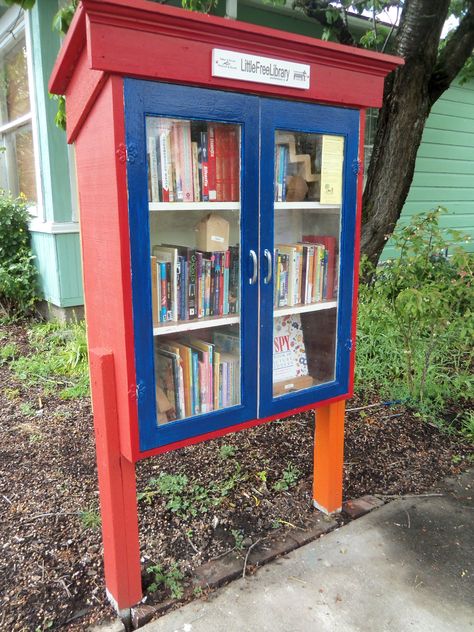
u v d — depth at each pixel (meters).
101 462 1.87
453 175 8.24
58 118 3.25
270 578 2.11
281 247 2.13
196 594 2.02
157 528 2.38
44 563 2.15
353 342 2.33
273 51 1.80
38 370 4.12
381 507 2.59
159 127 1.69
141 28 1.52
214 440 3.18
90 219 1.81
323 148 2.10
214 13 5.46
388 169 4.56
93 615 1.92
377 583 2.09
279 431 3.31
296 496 2.64
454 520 2.50
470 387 3.66
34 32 4.50
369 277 4.55
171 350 1.87
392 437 3.24
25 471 2.82
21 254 5.41
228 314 2.02
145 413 1.76
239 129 1.84
